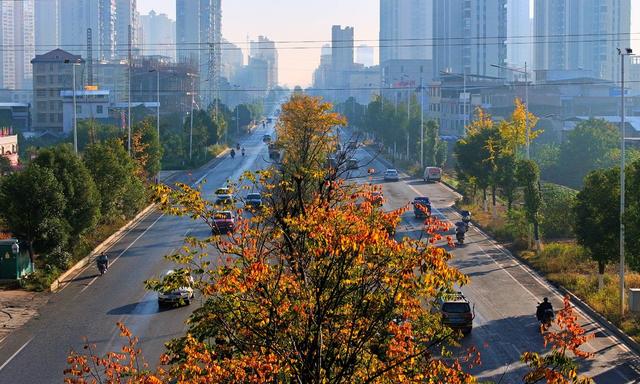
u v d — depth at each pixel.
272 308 21.62
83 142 162.75
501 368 39.88
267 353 21.44
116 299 55.06
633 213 48.81
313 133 92.31
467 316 45.25
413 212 94.88
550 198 80.56
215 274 27.72
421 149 145.50
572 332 23.88
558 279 59.03
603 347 43.97
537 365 22.48
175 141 154.88
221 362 22.12
